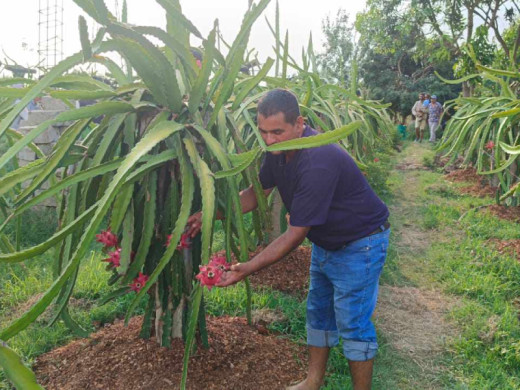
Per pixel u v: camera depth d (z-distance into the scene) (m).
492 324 2.84
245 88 1.99
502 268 3.75
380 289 3.55
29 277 3.30
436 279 3.74
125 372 2.04
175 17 1.53
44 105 5.50
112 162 1.66
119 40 1.54
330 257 2.05
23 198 1.66
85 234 1.23
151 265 1.99
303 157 1.83
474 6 10.05
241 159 1.76
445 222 5.30
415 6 11.03
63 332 2.57
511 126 5.12
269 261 1.77
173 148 1.75
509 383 2.33
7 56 2.55
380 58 20.33
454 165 8.49
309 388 2.13
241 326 2.59
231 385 2.04
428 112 14.17
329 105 3.86
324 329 2.17
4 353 0.89
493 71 3.84
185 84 1.92
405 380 2.39
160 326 2.14
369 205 1.97
